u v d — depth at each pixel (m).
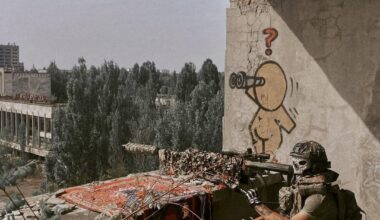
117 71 49.16
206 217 4.35
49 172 27.11
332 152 5.78
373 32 5.31
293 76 6.23
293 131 6.26
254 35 6.77
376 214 5.32
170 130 28.81
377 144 5.29
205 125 29.30
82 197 4.17
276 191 5.27
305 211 2.79
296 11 6.15
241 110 7.03
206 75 52.47
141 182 4.70
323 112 5.87
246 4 6.86
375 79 5.30
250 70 6.86
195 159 4.90
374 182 5.33
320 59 5.88
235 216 4.78
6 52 126.19
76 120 28.53
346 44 5.59
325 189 2.82
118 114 30.28
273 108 6.54
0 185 2.70
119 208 3.82
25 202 2.94
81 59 42.16
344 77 5.62
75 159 27.81
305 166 2.92
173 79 64.62
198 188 4.45
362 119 5.44
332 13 5.71
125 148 5.56
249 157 4.58
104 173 28.64
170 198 4.08
